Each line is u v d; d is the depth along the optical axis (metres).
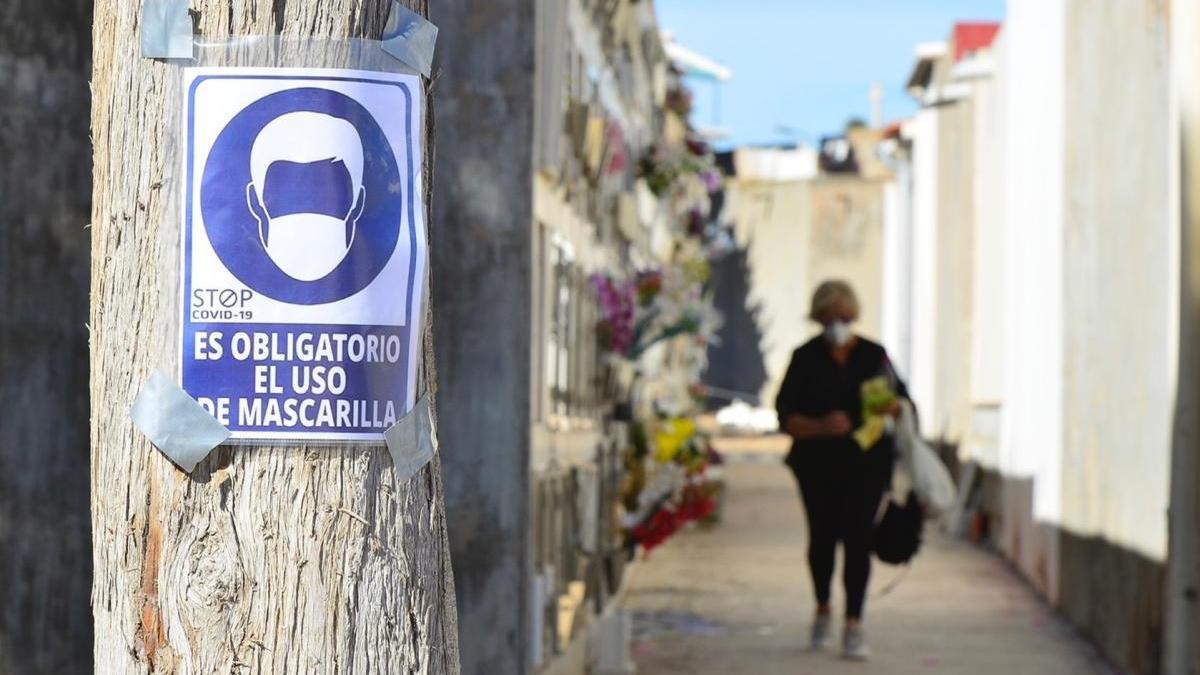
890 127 38.56
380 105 2.94
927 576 16.16
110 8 2.95
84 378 6.12
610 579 11.62
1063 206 14.25
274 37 2.90
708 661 10.92
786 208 52.88
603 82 11.94
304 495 2.88
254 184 2.89
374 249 2.92
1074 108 13.78
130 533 2.89
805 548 18.77
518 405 7.30
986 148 21.02
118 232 2.92
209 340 2.88
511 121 7.27
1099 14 12.44
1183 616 9.05
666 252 19.88
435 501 3.06
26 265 6.08
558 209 8.76
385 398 2.93
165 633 2.87
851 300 10.82
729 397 54.12
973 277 22.50
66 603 6.10
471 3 7.26
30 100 6.07
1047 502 14.51
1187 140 9.15
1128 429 10.75
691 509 12.10
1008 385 17.80
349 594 2.88
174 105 2.89
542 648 7.89
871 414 10.66
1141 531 10.18
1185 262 9.11
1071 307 13.59
